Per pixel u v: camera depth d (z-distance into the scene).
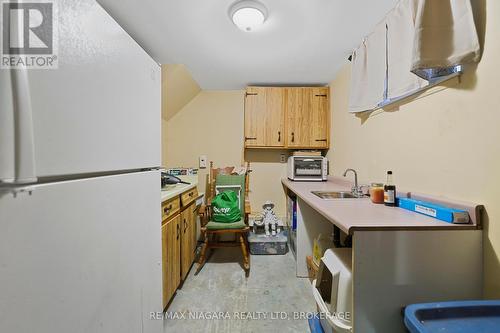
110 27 0.63
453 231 0.96
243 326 1.48
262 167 3.21
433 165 1.24
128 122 0.73
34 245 0.42
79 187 0.52
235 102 3.21
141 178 0.84
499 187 0.91
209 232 2.42
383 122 1.71
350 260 1.15
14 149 0.37
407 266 0.95
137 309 0.79
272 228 2.85
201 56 2.18
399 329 0.94
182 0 1.42
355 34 1.80
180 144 3.19
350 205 1.41
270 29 1.73
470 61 0.98
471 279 0.96
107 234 0.62
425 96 1.29
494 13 0.92
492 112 0.94
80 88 0.52
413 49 1.06
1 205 0.37
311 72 2.57
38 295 0.42
